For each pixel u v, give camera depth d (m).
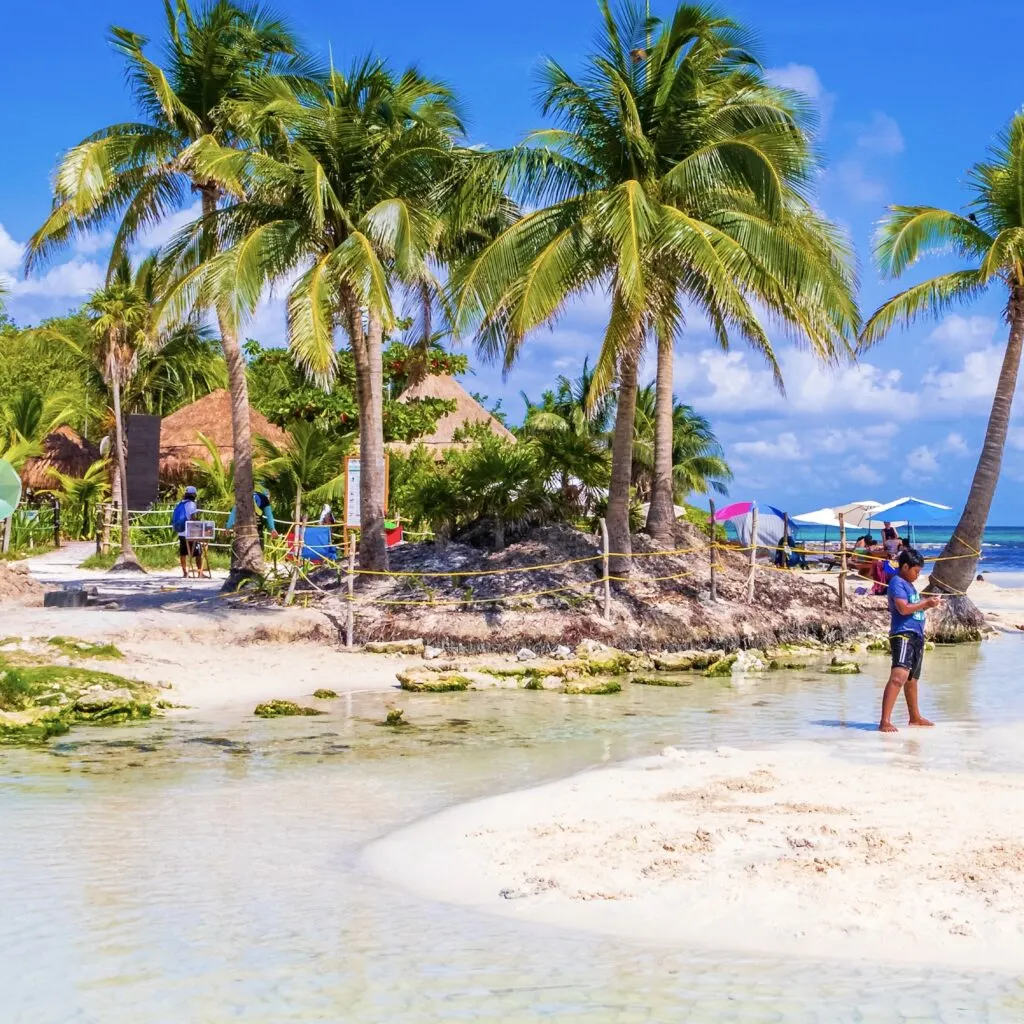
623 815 8.34
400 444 34.84
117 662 15.55
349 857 7.45
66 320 52.12
